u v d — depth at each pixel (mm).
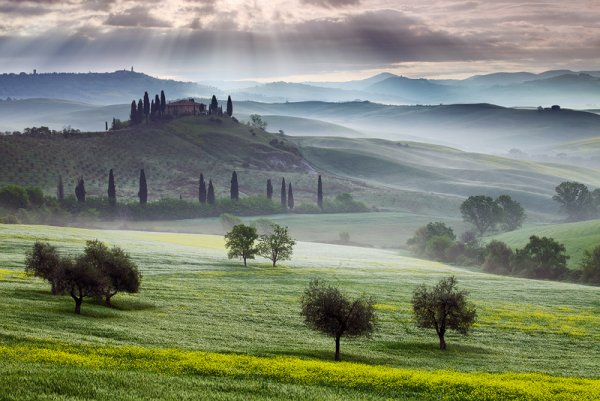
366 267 131000
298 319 70375
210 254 134000
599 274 130875
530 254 148875
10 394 28016
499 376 44375
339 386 36781
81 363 36312
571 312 85125
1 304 60844
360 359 52781
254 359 43000
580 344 65500
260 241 130375
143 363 38094
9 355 36719
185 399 29953
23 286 75125
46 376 31500
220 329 60906
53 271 70062
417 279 113250
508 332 70500
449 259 175500
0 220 181250
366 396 34281
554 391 38375
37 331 48188
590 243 157125
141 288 84125
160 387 31766
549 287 111000
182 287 88125
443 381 38906
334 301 52594
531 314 81625
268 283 98812
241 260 128500
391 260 155375
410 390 37000
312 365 41969
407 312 79375
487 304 89750
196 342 52344
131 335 51938
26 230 140750
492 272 152625
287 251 126500
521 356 59062
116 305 70188
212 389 32875
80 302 62719
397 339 64625
